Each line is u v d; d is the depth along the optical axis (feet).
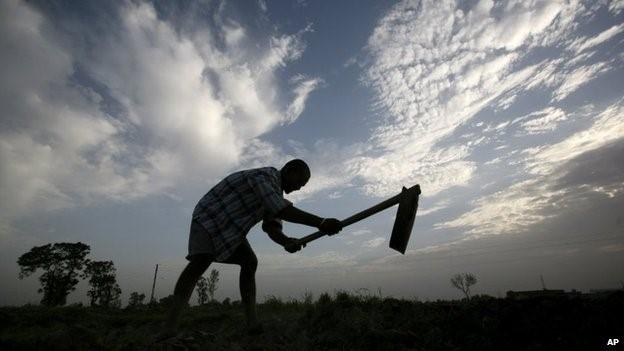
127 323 16.02
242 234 9.25
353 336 9.01
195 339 8.87
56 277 132.77
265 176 9.45
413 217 8.61
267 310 16.94
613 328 7.29
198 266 9.09
